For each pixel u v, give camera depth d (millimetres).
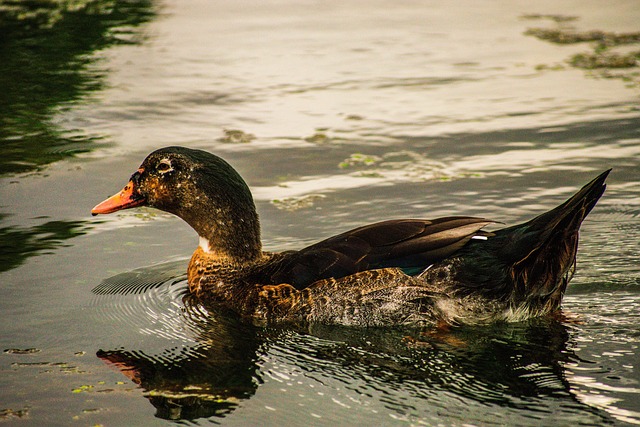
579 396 8305
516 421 7871
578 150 15508
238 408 8328
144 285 11367
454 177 14508
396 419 8008
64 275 11516
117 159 15578
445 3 27516
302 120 17469
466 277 9891
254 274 10914
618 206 13227
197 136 16656
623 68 20375
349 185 14336
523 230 9852
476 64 21062
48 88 19656
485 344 9555
